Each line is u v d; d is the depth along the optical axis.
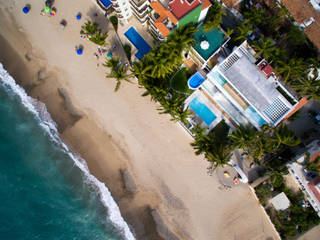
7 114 42.59
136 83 41.59
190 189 41.59
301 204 39.50
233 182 41.09
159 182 41.72
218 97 39.06
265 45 31.86
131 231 41.47
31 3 41.91
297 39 34.91
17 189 41.78
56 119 41.91
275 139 33.97
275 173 37.22
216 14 34.12
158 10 33.56
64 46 41.94
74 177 41.97
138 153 41.81
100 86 41.91
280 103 32.75
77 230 41.66
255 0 36.62
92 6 41.66
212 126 40.38
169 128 41.59
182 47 32.88
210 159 35.44
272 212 40.34
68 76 42.03
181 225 41.47
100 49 40.94
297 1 34.22
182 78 40.00
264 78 32.72
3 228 40.72
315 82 31.97
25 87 42.03
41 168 42.09
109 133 42.00
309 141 39.56
